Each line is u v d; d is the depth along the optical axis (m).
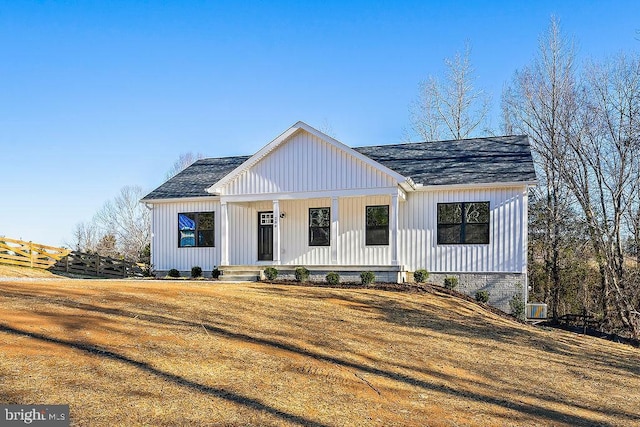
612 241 25.17
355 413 6.15
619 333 22.94
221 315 10.63
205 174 24.61
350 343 9.70
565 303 29.02
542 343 12.32
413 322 12.52
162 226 22.58
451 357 9.74
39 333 7.74
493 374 8.95
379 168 17.64
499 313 16.62
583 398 8.12
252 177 19.73
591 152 26.69
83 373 6.29
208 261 21.70
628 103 25.78
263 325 10.20
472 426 6.22
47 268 23.91
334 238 18.42
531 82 29.95
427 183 18.53
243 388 6.49
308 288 16.22
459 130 40.00
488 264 18.05
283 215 20.81
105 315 9.45
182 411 5.51
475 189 18.27
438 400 7.11
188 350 7.80
